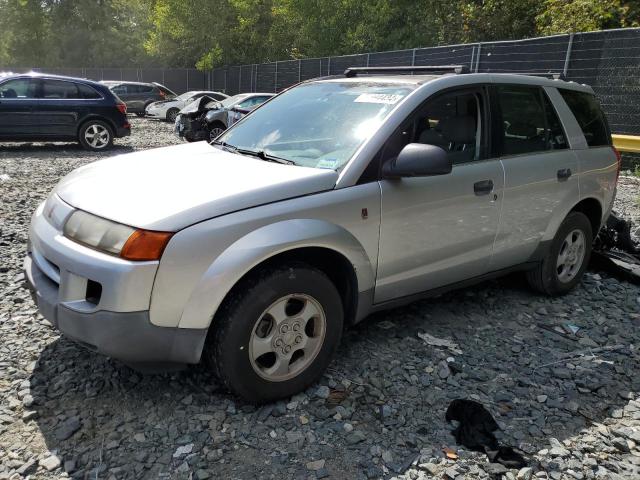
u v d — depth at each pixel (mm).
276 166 3221
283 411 2893
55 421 2752
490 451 2635
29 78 12508
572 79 11148
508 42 12344
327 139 3424
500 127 3873
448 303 4387
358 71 4402
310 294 2941
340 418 2865
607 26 13539
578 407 3061
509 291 4699
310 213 2902
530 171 3979
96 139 13352
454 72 3910
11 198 7492
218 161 3355
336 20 25047
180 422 2775
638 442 2789
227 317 2715
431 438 2742
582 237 4621
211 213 2664
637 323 4191
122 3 46906
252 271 2797
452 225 3551
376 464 2545
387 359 3465
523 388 3225
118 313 2525
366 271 3186
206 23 33094
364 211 3092
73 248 2689
